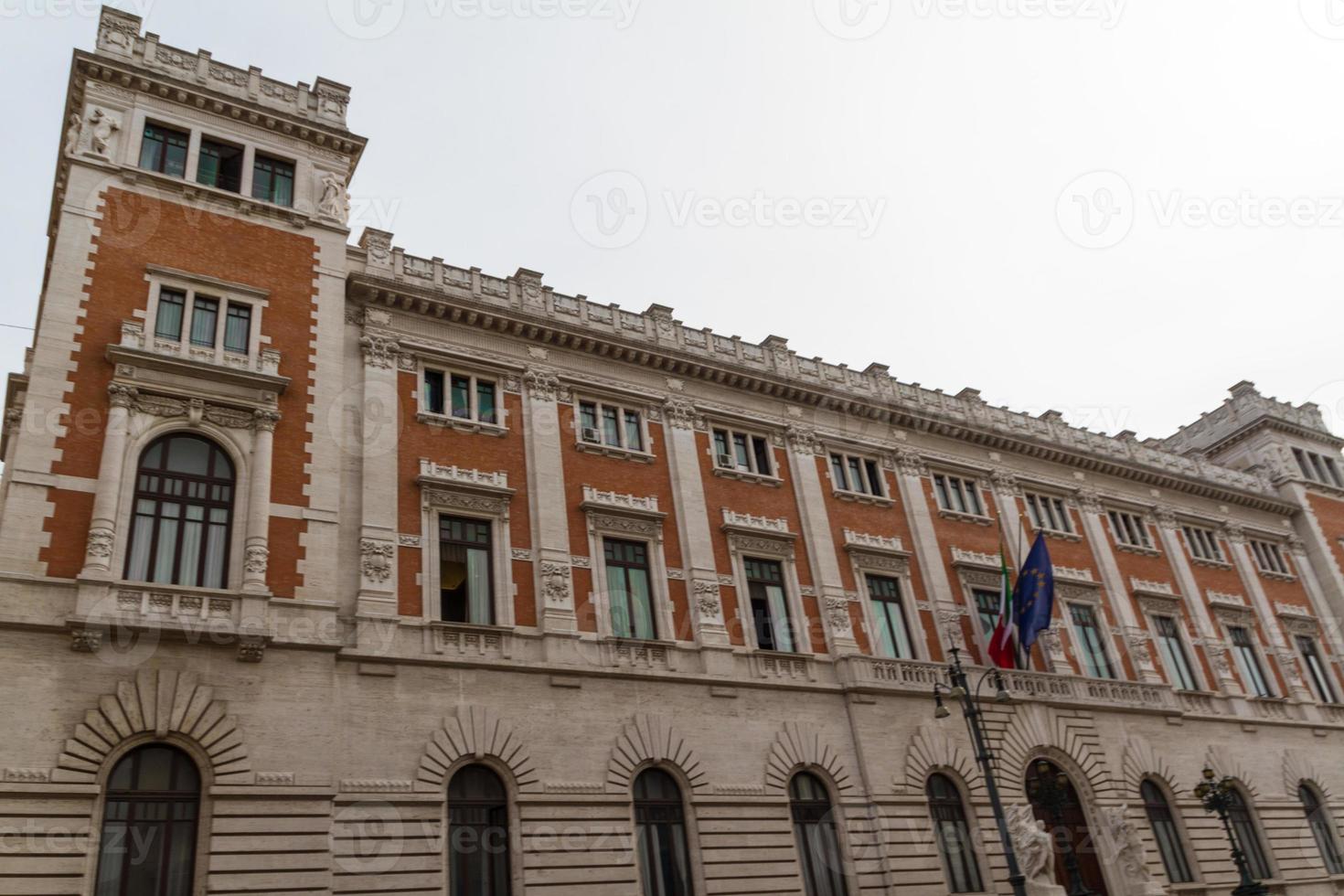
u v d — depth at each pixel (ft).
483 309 109.50
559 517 102.83
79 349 84.58
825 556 118.83
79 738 70.74
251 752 76.33
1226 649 151.84
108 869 69.87
